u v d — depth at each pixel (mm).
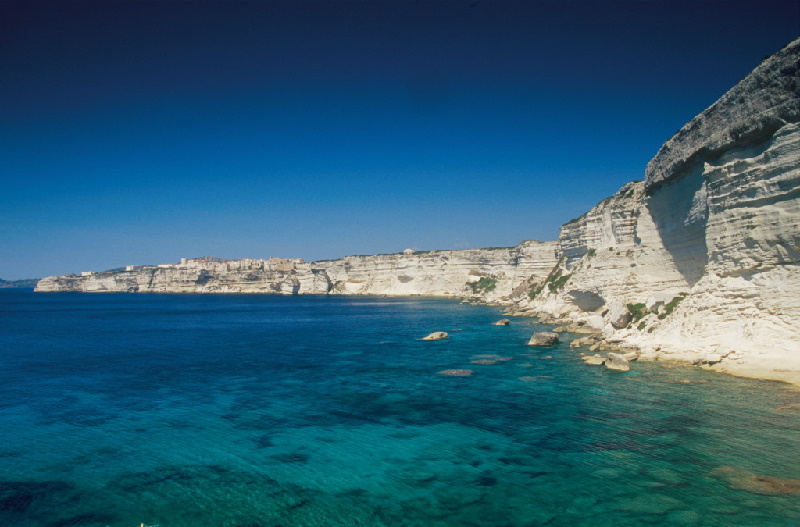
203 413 27312
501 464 19297
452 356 44688
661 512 15133
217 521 15688
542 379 33469
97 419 26422
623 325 48625
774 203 31500
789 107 29812
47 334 71812
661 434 21562
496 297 132500
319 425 24766
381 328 73500
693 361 34531
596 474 17984
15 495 17641
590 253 69625
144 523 15648
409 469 19125
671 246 49156
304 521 15523
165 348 55000
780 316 31750
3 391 33250
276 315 106625
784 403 24875
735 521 14414
